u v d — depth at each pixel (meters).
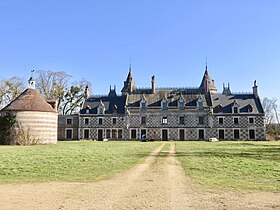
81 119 65.88
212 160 18.41
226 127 62.22
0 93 61.38
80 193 9.54
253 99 64.25
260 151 26.28
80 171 13.90
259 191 9.81
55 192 9.68
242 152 25.12
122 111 65.75
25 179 11.90
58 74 72.19
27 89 45.16
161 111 64.12
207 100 64.38
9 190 9.98
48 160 18.27
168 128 63.50
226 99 64.81
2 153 24.03
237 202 8.51
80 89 70.12
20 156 21.06
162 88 68.50
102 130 65.19
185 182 11.27
